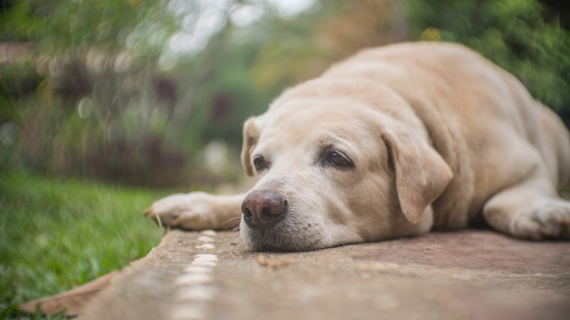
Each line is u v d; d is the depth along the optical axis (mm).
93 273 3395
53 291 3225
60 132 8734
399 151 3312
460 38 6891
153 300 1743
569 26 6117
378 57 4613
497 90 4449
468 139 3969
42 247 4316
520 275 2232
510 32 6484
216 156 22969
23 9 7176
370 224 3348
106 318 1598
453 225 3945
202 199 3887
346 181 3246
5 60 7703
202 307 1626
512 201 3799
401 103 3707
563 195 6301
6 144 8336
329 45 12023
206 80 12047
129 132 9820
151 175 9977
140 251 3662
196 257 2672
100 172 9281
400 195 3268
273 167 3246
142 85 9672
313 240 2965
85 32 7996
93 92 8844
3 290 3365
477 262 2576
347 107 3494
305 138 3305
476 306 1617
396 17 10203
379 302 1658
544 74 6500
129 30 8695
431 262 2527
